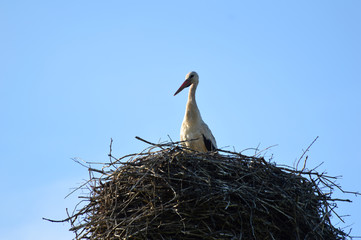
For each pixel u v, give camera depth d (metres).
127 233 12.23
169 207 12.41
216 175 13.06
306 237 12.71
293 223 12.73
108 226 12.65
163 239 12.14
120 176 13.09
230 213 12.36
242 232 12.20
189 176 12.61
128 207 12.88
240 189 12.66
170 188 12.60
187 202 12.39
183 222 12.14
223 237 12.17
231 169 13.17
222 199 12.44
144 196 12.67
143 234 12.16
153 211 12.25
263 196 12.83
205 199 12.36
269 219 12.77
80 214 13.28
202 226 12.30
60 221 13.15
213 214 12.25
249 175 13.23
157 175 12.52
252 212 12.39
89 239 13.16
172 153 13.17
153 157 13.11
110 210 12.84
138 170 12.98
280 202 12.78
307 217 13.02
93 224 13.06
